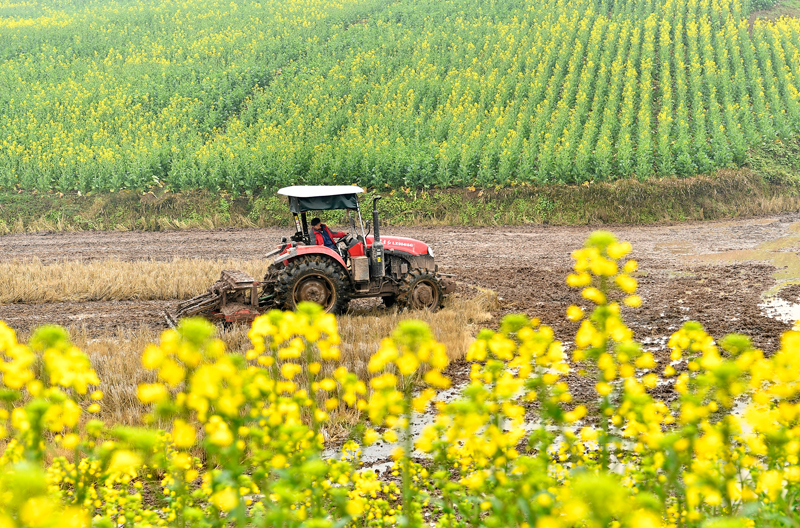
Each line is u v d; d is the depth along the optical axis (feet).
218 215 96.07
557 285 59.41
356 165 102.58
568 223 94.07
